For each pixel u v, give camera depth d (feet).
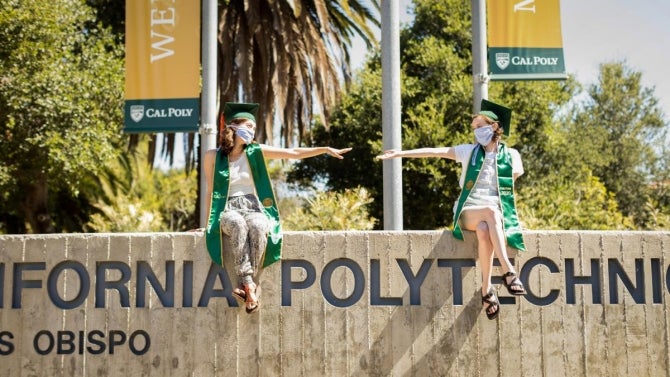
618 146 141.18
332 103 76.95
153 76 43.47
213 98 44.80
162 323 30.04
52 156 69.97
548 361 30.19
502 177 30.01
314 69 73.15
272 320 29.99
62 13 72.64
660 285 30.86
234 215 28.81
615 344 30.45
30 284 30.50
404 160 106.32
